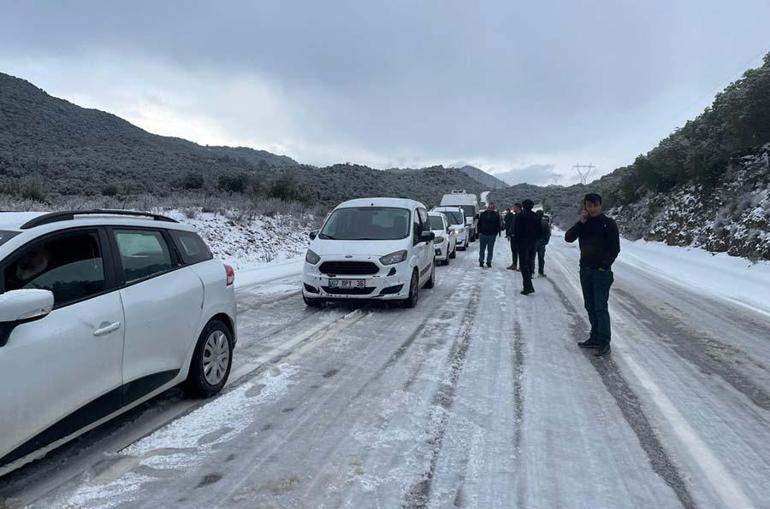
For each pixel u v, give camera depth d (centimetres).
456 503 337
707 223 2222
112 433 425
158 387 439
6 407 305
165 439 417
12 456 315
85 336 358
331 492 345
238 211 2167
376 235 990
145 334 416
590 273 693
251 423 452
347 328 805
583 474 378
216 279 522
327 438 425
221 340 528
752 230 1727
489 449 412
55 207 1627
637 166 3525
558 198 9969
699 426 466
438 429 446
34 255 353
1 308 300
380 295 903
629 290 1260
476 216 3025
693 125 3100
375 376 581
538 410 493
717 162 2466
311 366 614
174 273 473
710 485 368
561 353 688
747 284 1355
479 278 1395
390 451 405
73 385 349
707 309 1030
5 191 1812
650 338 782
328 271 915
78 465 373
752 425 471
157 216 493
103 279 396
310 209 3022
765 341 780
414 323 847
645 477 376
